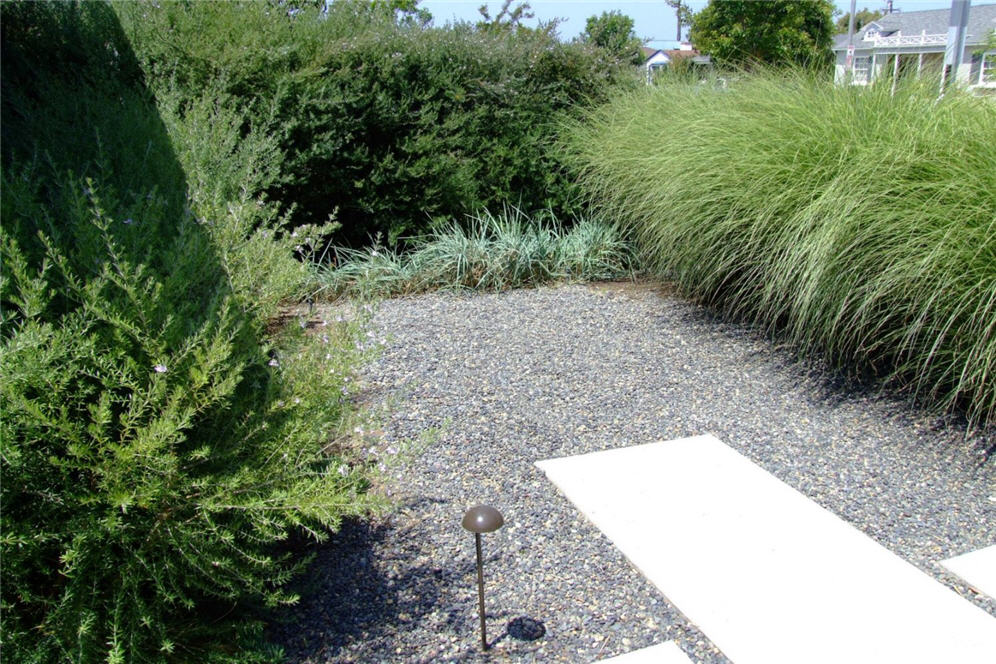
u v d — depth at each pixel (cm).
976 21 1811
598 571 260
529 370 443
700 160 509
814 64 571
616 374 438
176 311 235
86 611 190
